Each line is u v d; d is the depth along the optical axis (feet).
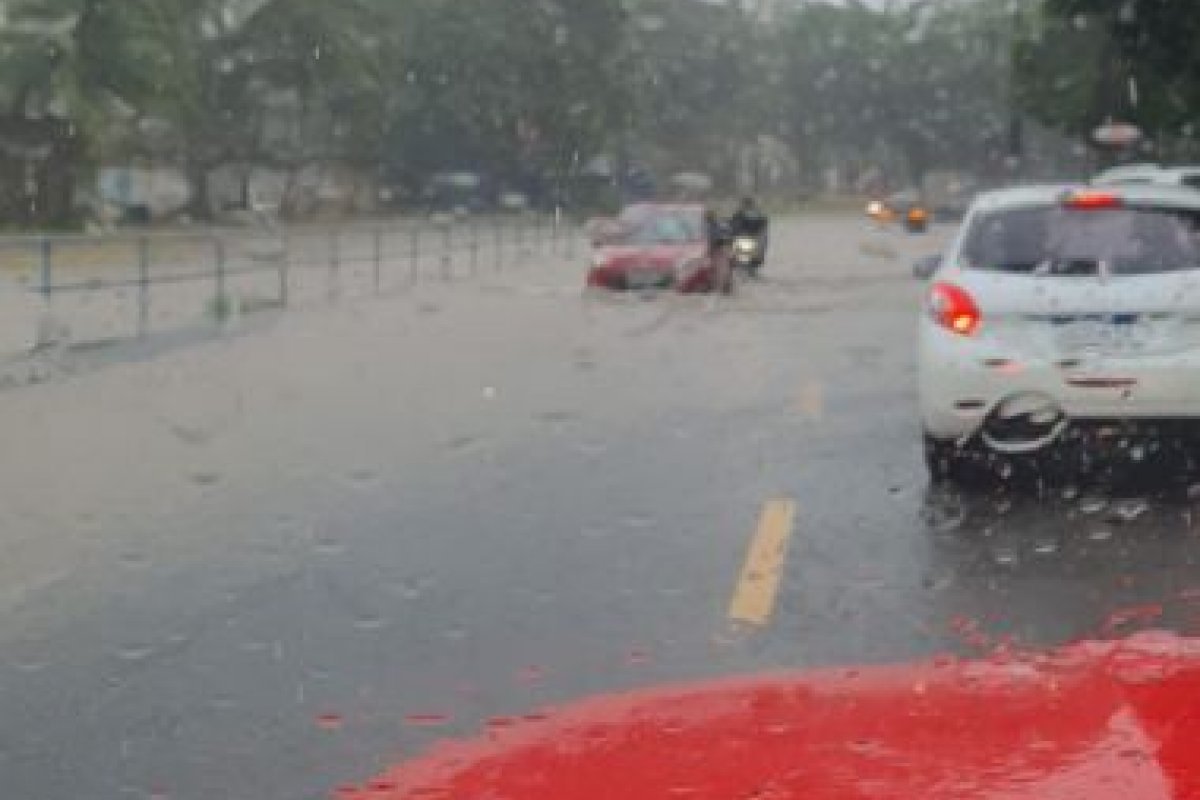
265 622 22.50
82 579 25.35
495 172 246.06
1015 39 131.85
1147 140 110.73
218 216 210.79
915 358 56.13
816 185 376.48
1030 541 26.63
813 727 7.53
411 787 7.66
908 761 6.70
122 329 69.92
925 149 364.17
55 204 167.22
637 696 8.96
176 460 36.42
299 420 42.52
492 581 24.64
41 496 32.35
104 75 171.22
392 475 34.12
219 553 27.04
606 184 256.11
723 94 326.24
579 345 62.64
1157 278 29.22
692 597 23.40
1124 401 28.89
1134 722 6.96
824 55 360.69
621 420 41.88
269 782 15.99
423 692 18.92
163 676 19.93
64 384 50.42
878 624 21.68
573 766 7.37
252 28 207.92
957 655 19.71
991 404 29.50
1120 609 22.22
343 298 90.63
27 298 83.15
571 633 21.56
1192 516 28.09
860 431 39.11
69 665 20.53
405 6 237.66
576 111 247.09
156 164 204.85
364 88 215.10
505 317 76.38
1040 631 21.12
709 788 6.79
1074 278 29.50
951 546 26.40
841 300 87.45
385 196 242.17
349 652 20.83
